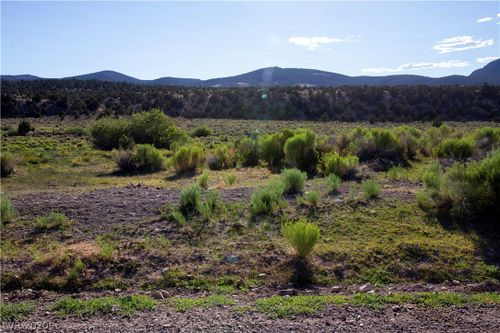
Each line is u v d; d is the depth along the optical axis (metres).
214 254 7.94
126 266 7.47
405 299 6.03
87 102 85.25
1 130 52.03
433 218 9.52
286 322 5.27
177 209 10.37
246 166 22.58
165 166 23.16
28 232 9.28
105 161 26.55
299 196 11.24
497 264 7.54
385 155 21.56
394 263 7.54
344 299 6.04
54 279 7.06
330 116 80.75
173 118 80.00
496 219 9.40
